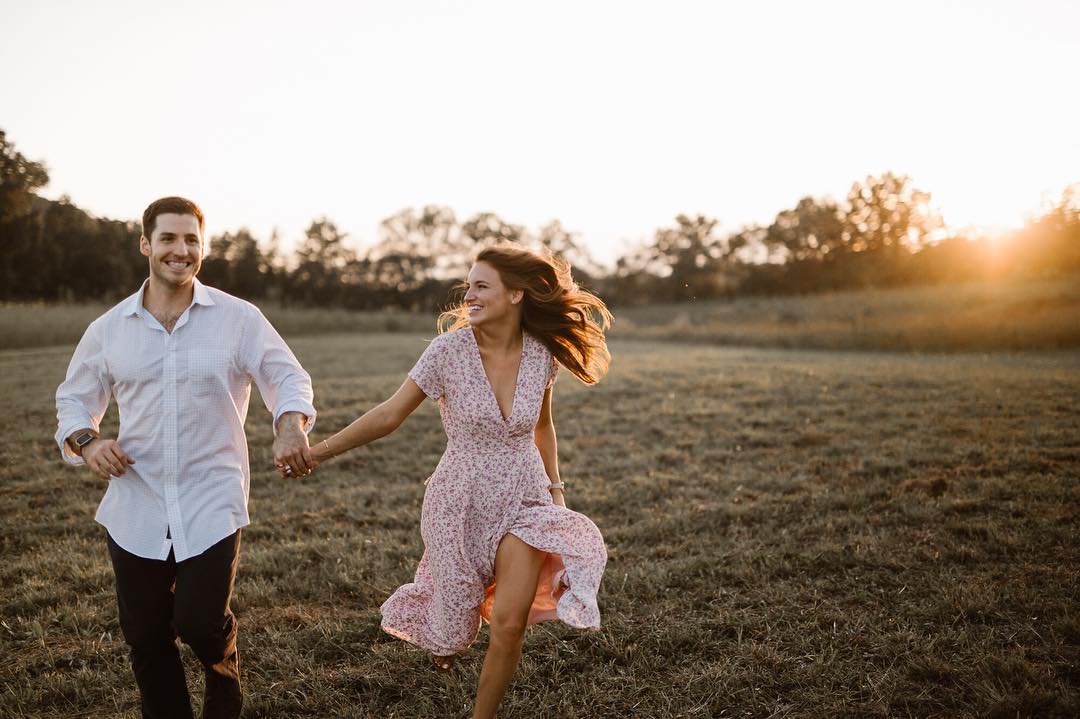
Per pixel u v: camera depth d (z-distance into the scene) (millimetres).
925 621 3828
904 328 24359
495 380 3043
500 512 2949
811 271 71438
